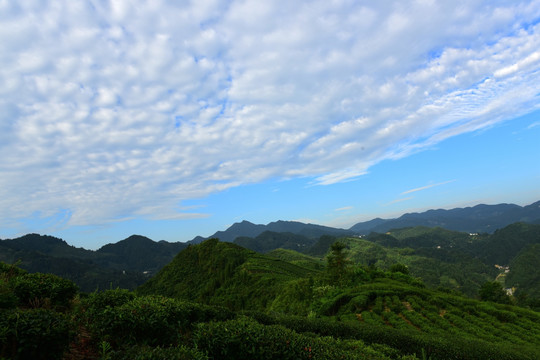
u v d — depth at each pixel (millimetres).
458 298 28844
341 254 40438
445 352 12422
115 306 7102
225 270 90750
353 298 28234
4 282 8281
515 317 24000
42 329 4625
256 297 71562
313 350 6930
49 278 8820
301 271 93125
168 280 101938
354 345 10141
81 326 7113
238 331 6641
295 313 34000
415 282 39750
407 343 12922
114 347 6059
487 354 12438
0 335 4223
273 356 6391
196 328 7250
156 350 4723
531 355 13109
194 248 113625
